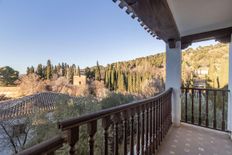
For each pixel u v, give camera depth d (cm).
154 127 253
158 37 386
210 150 277
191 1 250
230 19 318
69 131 91
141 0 200
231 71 348
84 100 996
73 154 94
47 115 894
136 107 184
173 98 407
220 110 463
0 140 838
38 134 816
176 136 337
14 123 848
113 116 137
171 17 261
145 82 1359
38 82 1345
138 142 196
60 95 1135
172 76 409
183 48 405
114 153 141
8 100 1084
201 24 342
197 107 485
